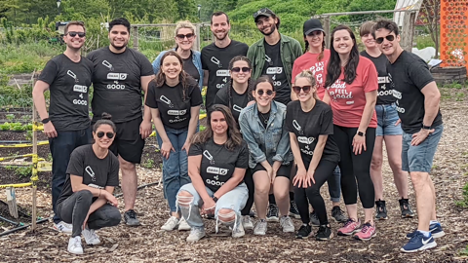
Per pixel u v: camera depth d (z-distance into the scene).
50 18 55.91
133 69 7.00
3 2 55.50
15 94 17.02
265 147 6.48
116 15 50.88
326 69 6.34
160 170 9.66
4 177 9.18
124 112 6.96
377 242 6.04
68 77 6.71
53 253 6.04
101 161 6.21
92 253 6.04
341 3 41.88
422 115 5.71
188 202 6.23
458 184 7.97
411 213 6.86
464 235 5.97
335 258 5.63
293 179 6.21
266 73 7.18
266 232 6.57
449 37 19.23
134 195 7.11
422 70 5.52
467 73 19.23
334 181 6.81
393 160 6.86
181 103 6.81
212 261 5.66
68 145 6.74
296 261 5.59
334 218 6.97
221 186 6.38
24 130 13.23
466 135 11.21
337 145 6.29
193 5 58.88
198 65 7.37
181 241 6.33
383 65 6.83
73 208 6.05
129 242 6.36
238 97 6.73
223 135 6.36
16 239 6.50
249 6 52.16
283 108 6.47
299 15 43.12
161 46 27.12
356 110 6.18
